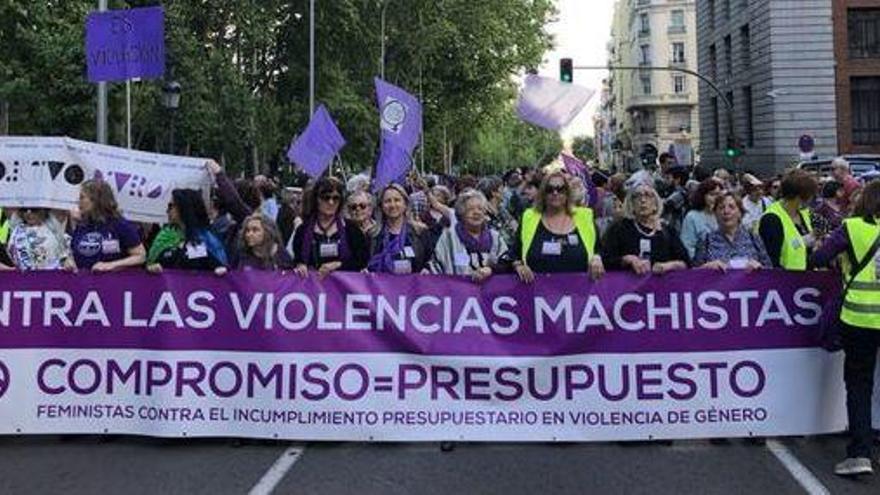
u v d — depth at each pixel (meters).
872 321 6.52
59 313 7.63
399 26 49.88
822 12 45.50
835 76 45.59
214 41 39.00
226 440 7.66
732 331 7.44
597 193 14.34
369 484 6.56
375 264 8.36
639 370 7.43
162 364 7.56
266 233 8.20
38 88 24.05
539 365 7.43
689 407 7.43
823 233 10.66
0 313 7.63
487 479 6.66
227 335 7.53
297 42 44.81
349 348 7.47
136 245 8.00
